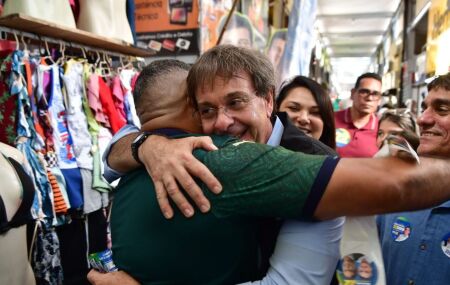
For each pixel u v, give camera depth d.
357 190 0.63
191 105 0.89
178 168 0.72
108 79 2.51
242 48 0.85
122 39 2.53
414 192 0.64
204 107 0.83
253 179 0.68
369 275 0.82
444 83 0.96
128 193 0.82
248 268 0.76
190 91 0.86
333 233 0.75
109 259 0.96
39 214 1.91
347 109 3.20
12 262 1.27
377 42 14.04
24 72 1.92
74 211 2.21
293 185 0.66
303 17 3.81
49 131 2.04
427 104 1.01
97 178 2.23
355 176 0.63
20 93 1.88
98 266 0.98
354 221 0.85
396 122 2.11
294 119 1.79
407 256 1.19
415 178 0.64
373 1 8.94
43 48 2.25
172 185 0.72
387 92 7.88
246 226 0.73
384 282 0.82
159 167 0.76
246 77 0.81
